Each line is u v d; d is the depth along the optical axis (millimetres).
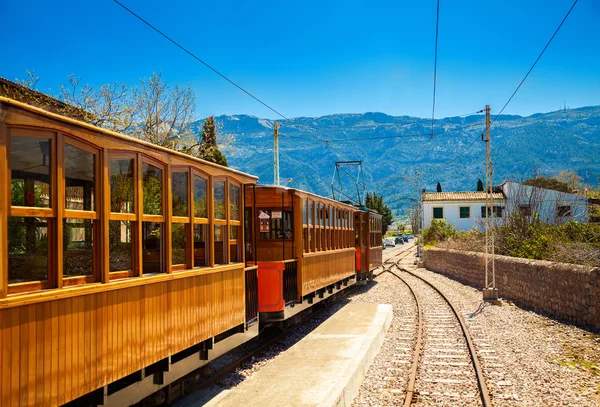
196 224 6801
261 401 6887
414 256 52125
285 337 11500
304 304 12281
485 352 10188
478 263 22984
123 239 5105
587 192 33594
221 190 7625
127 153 5129
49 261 4109
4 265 3664
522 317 14320
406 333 12531
